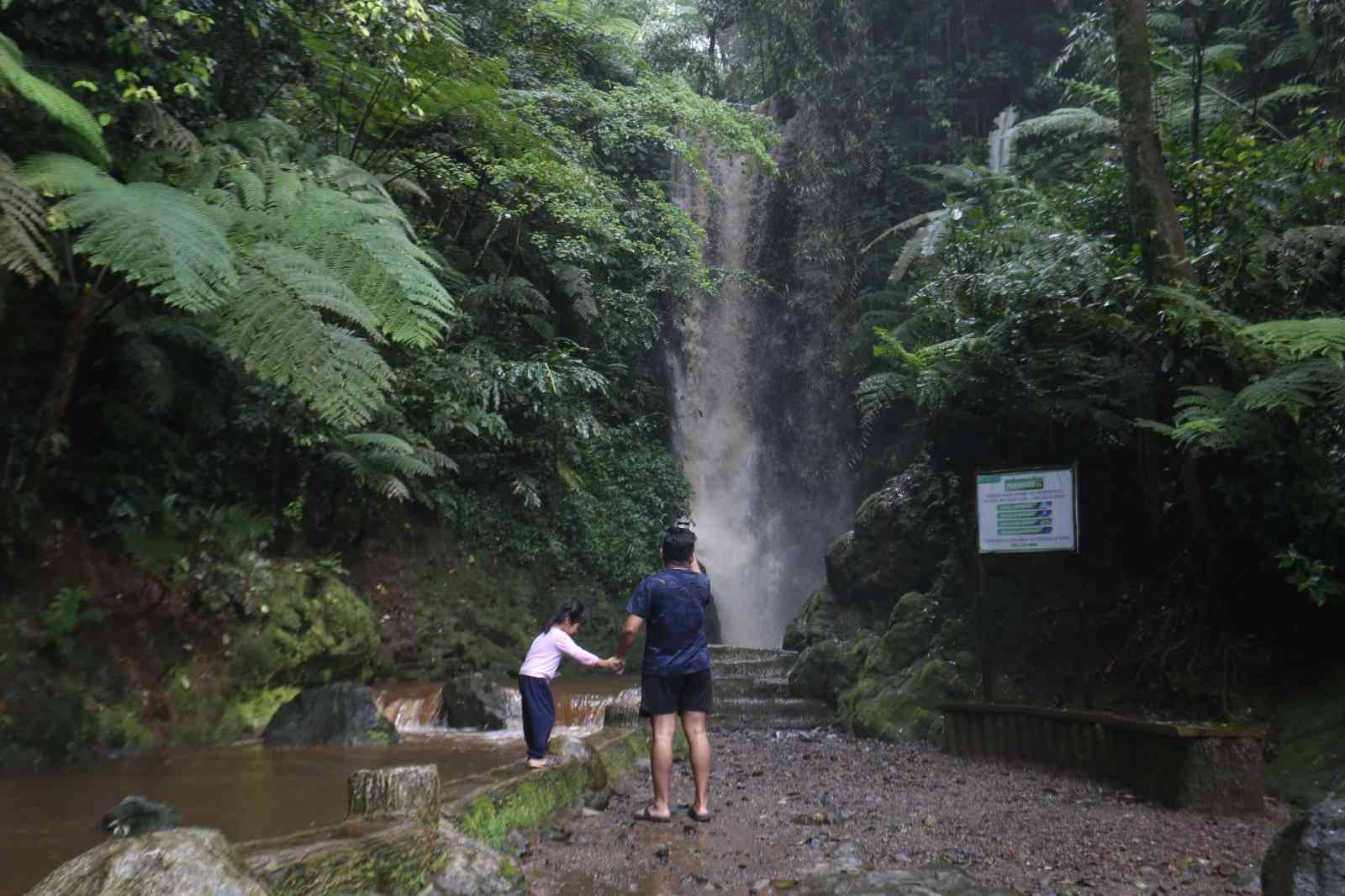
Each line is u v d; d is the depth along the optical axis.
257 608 8.23
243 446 9.23
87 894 2.09
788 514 16.78
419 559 11.16
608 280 14.78
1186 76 8.82
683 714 5.08
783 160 17.73
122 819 4.56
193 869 2.19
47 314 7.74
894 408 14.66
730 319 17.62
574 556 13.20
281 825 4.65
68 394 7.07
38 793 5.39
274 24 8.09
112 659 7.09
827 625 10.41
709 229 18.09
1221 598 6.42
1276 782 5.43
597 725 8.41
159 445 8.24
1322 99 9.34
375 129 9.98
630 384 15.95
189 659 7.64
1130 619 6.96
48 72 6.43
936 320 8.44
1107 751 5.87
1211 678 6.29
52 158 5.74
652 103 13.15
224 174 6.82
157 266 5.09
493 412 12.12
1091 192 8.02
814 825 4.88
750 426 17.22
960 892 3.75
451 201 12.25
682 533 5.23
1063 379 7.21
